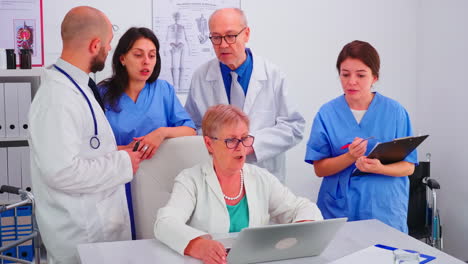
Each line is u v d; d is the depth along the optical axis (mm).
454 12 3482
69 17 1979
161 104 2494
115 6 3361
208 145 1801
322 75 3768
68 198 1937
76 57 1994
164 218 1706
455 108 3500
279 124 2674
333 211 2414
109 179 1958
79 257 1620
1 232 2818
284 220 1931
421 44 3840
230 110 1753
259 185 1899
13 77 3146
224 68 2658
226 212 1814
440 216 3646
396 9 3850
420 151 3855
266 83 2686
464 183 3426
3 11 3211
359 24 3797
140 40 2328
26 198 2195
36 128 1877
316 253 1638
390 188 2350
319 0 3703
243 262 1546
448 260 1587
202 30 3516
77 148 1899
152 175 2053
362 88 2320
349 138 2404
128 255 1620
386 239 1781
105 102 2379
